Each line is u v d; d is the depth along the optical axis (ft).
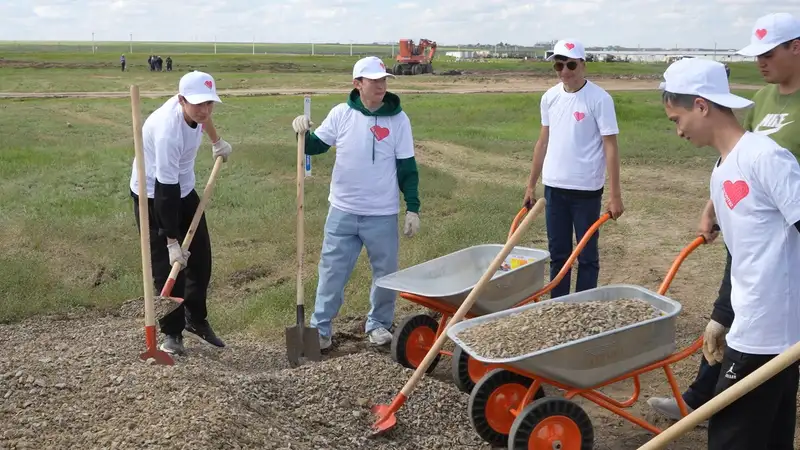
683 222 36.11
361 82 18.75
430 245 29.43
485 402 14.23
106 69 228.43
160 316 16.48
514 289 16.96
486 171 53.31
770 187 9.86
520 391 14.39
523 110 95.55
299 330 18.47
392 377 16.42
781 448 11.60
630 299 15.01
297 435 13.57
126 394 13.69
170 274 16.94
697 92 10.34
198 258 18.39
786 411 11.41
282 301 23.25
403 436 14.67
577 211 19.81
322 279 19.76
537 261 17.25
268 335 21.06
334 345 20.47
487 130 75.66
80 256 27.68
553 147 19.84
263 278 27.17
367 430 14.57
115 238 29.68
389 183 19.33
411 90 142.92
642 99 109.40
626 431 15.88
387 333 20.11
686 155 57.72
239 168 47.98
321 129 19.24
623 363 13.56
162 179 16.46
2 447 11.95
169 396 13.52
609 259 29.71
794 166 9.84
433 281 18.13
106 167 47.62
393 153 19.31
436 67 247.70
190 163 17.65
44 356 16.10
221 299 24.86
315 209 36.86
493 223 33.53
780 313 10.28
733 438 10.82
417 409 15.48
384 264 19.76
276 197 39.32
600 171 19.63
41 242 28.84
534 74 211.20
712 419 11.14
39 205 35.78
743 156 10.14
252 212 35.68
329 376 16.14
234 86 157.69
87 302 22.86
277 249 29.76
